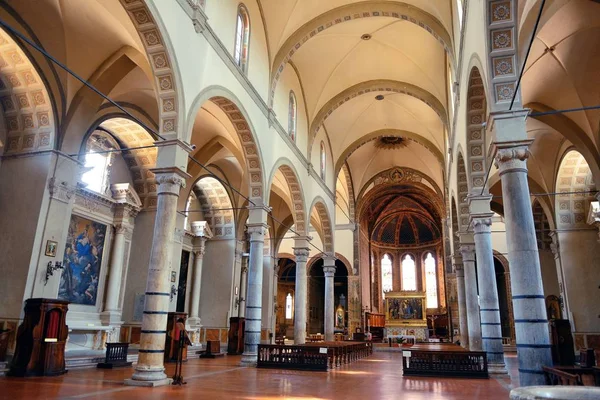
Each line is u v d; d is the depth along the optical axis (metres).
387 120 25.91
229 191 23.33
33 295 11.73
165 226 10.15
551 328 12.65
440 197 31.61
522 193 8.57
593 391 3.66
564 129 15.40
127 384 9.08
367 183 33.50
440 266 41.78
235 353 19.23
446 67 18.81
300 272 20.05
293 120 20.09
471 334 17.31
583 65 13.12
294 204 20.30
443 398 8.39
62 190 12.73
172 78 10.45
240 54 14.70
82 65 12.88
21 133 12.90
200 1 12.11
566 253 19.81
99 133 16.91
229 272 23.14
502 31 8.78
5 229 12.22
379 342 33.62
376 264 42.38
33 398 7.12
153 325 9.59
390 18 17.56
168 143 10.45
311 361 13.57
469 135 12.85
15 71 12.19
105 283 17.12
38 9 11.50
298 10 16.59
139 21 9.97
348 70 20.80
